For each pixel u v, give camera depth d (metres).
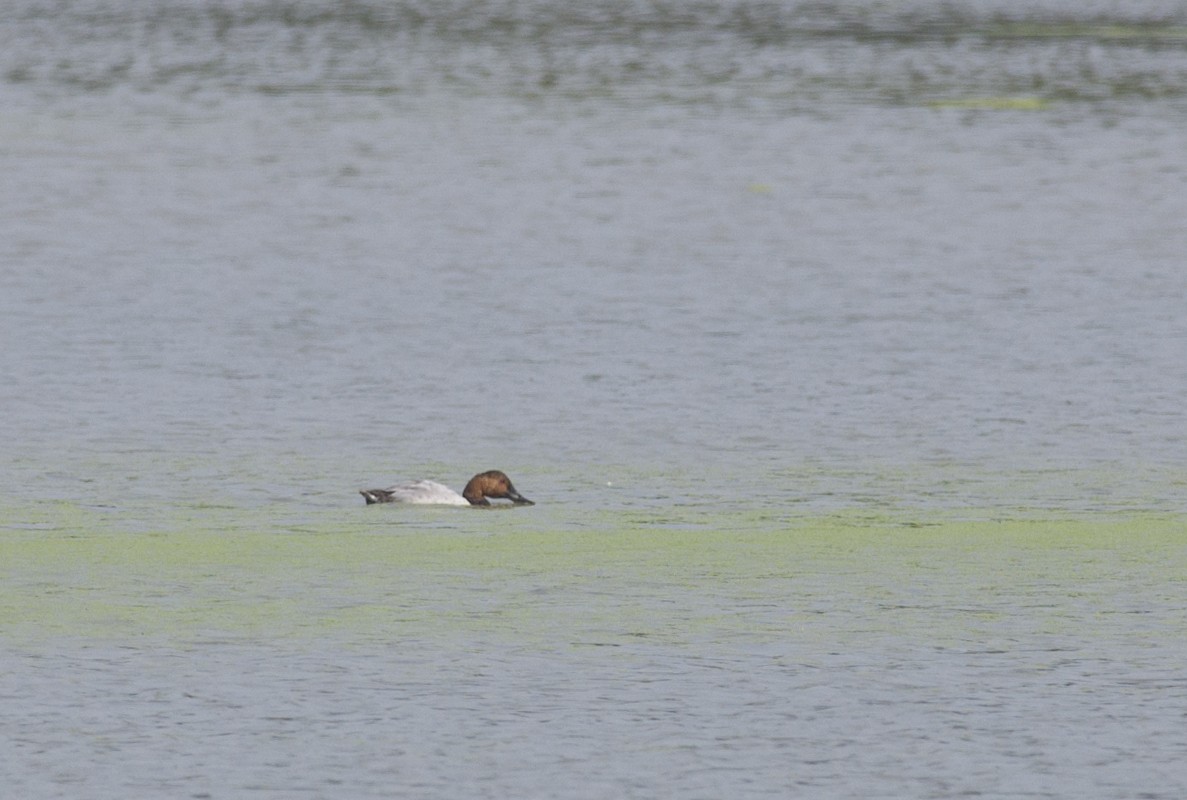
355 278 137.25
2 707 59.59
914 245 152.38
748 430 96.31
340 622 66.75
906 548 76.00
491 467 88.88
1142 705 60.28
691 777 55.38
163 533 77.50
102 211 164.12
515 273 139.62
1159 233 158.38
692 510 81.50
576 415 99.25
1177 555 75.19
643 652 64.19
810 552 75.31
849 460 90.62
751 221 163.25
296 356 112.31
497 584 70.88
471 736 57.81
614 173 188.50
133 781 55.00
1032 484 86.44
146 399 101.62
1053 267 143.00
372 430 95.81
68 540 76.38
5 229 154.62
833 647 64.75
